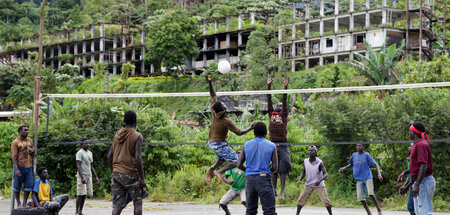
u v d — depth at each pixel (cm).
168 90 7019
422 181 693
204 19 8038
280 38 6725
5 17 13738
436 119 1241
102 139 1521
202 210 1162
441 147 1237
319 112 1386
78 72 9025
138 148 667
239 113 3691
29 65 7425
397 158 1307
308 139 1509
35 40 10650
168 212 1111
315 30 7050
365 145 1361
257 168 668
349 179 1351
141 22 11331
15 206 1153
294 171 1464
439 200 1195
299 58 6525
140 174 666
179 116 5738
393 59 4469
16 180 1030
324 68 6034
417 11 5809
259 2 9088
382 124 1319
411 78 1916
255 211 683
